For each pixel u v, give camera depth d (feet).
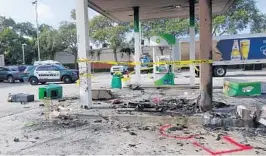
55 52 178.29
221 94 38.70
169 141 19.24
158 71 51.39
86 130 22.62
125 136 20.70
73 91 51.62
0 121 26.84
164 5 50.60
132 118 25.12
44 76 74.84
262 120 21.39
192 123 23.44
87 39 30.45
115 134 21.29
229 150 17.22
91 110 28.68
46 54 177.78
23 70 92.38
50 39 165.78
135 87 49.57
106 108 29.71
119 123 24.61
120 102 33.68
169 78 51.44
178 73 92.27
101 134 21.39
